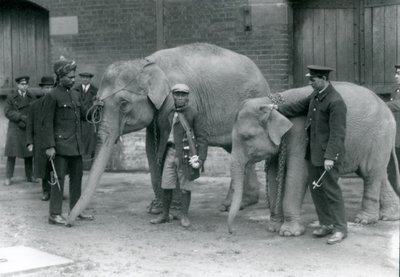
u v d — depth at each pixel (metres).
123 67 8.85
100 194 10.99
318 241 7.53
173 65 9.18
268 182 8.14
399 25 11.80
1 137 15.20
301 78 12.50
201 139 8.26
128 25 13.23
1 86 14.97
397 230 7.86
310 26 12.42
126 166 13.30
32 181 12.50
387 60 11.95
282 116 7.62
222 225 8.50
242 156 7.73
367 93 8.24
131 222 8.77
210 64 9.37
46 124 8.38
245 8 12.31
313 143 7.43
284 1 12.16
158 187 9.26
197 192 11.01
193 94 9.15
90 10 13.54
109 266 6.64
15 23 14.82
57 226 8.57
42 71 14.67
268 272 6.36
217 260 6.83
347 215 8.87
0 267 6.46
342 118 7.23
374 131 8.04
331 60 12.36
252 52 12.37
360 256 6.86
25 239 7.81
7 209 9.80
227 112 9.42
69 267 6.59
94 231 8.25
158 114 8.87
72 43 13.73
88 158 11.57
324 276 6.20
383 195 8.52
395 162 8.59
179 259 6.89
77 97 8.68
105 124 8.74
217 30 12.56
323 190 7.46
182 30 12.81
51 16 13.87
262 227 8.37
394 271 6.32
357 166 8.09
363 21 12.14
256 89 9.62
